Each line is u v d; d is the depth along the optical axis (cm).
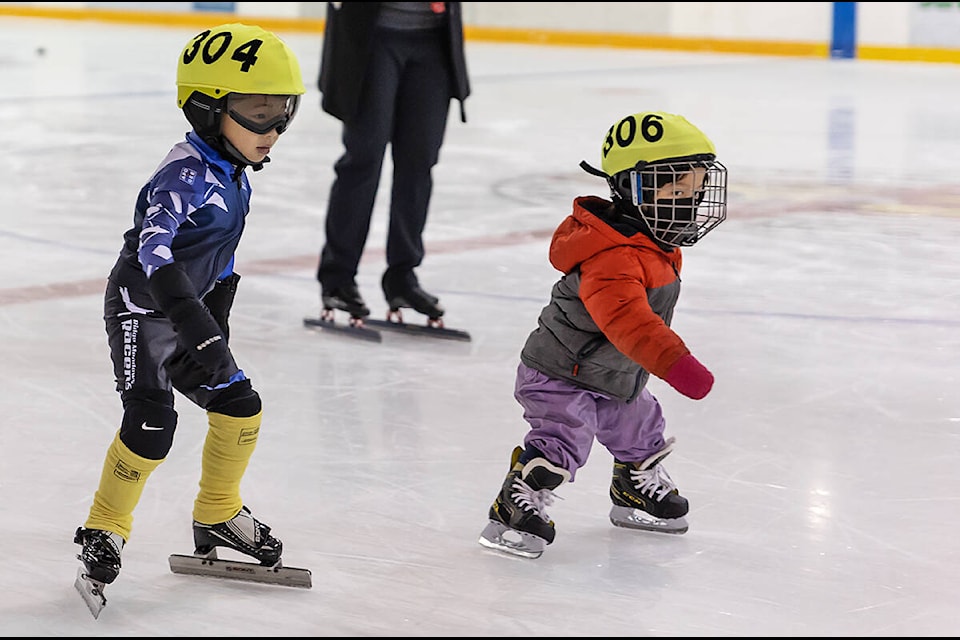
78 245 1689
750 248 1694
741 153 2536
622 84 3819
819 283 1500
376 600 690
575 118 3088
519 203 2028
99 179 2225
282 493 855
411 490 862
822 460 922
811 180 2228
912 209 1962
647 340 693
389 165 2411
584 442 750
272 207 1975
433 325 1296
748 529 797
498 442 962
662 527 793
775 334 1277
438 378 1139
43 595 692
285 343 1259
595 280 708
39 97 3394
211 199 671
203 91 659
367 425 1002
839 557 752
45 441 953
